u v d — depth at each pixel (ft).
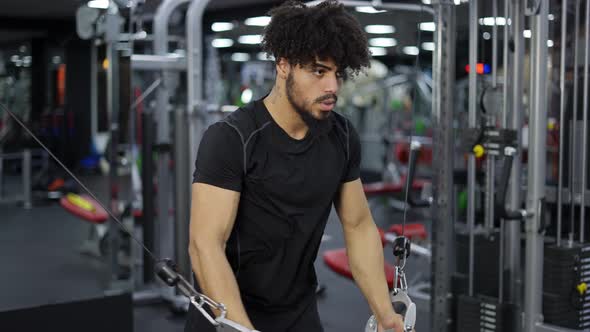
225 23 21.68
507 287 8.47
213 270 3.83
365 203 4.51
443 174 8.14
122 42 10.55
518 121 7.91
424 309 11.00
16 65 13.34
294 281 4.38
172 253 12.41
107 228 11.28
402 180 21.22
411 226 12.33
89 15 10.48
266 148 3.95
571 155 8.90
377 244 4.52
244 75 27.50
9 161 19.79
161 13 11.23
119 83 10.66
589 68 8.87
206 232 3.91
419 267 12.90
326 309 11.10
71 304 8.52
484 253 8.55
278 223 4.11
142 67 10.59
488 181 8.51
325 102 3.67
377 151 27.02
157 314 10.69
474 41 8.14
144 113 11.37
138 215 14.05
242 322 3.77
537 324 7.66
